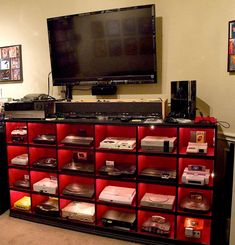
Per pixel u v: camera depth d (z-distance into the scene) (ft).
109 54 8.17
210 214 6.59
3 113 9.21
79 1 9.00
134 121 7.02
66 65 8.82
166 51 8.07
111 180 7.70
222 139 7.50
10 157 8.72
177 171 6.73
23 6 9.92
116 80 8.28
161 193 7.63
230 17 7.10
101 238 7.38
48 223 8.12
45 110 7.98
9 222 8.32
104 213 7.75
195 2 7.57
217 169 7.52
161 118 7.17
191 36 7.73
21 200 8.89
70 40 8.55
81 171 7.63
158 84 8.30
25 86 10.34
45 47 9.75
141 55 7.82
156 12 8.04
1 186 8.84
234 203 5.99
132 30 7.73
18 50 10.18
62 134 8.02
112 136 8.15
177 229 6.93
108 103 7.66
